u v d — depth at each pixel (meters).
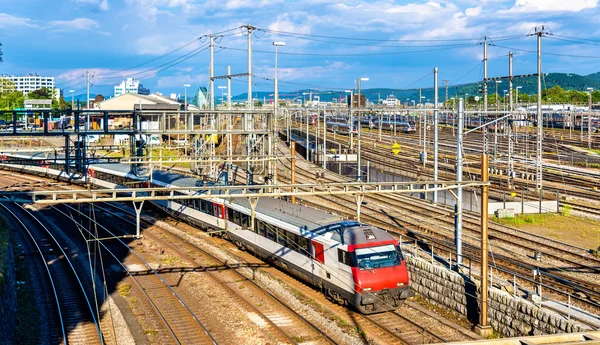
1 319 19.84
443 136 97.94
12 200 18.14
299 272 27.47
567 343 11.98
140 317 23.38
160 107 84.56
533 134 89.81
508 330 20.97
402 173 56.91
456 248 26.23
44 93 153.12
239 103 78.69
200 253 34.06
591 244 31.84
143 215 46.62
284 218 29.38
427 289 25.44
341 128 111.75
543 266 26.98
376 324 22.11
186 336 21.33
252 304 24.70
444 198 46.69
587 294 22.67
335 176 60.25
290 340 20.58
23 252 33.94
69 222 43.50
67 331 21.81
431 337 20.80
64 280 28.59
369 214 41.19
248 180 41.34
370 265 23.30
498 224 36.59
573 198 46.16
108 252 34.16
